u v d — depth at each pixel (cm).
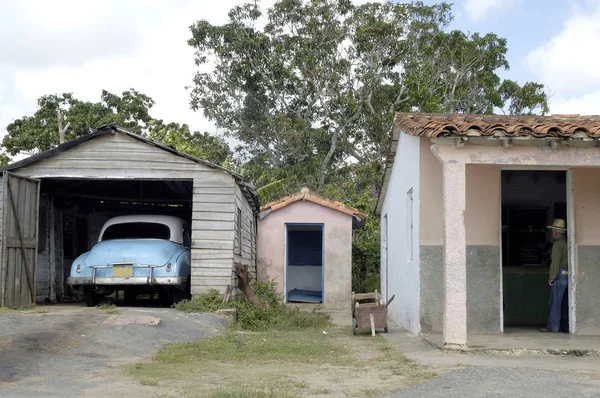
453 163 877
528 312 1248
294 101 3697
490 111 3431
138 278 1212
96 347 823
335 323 1420
